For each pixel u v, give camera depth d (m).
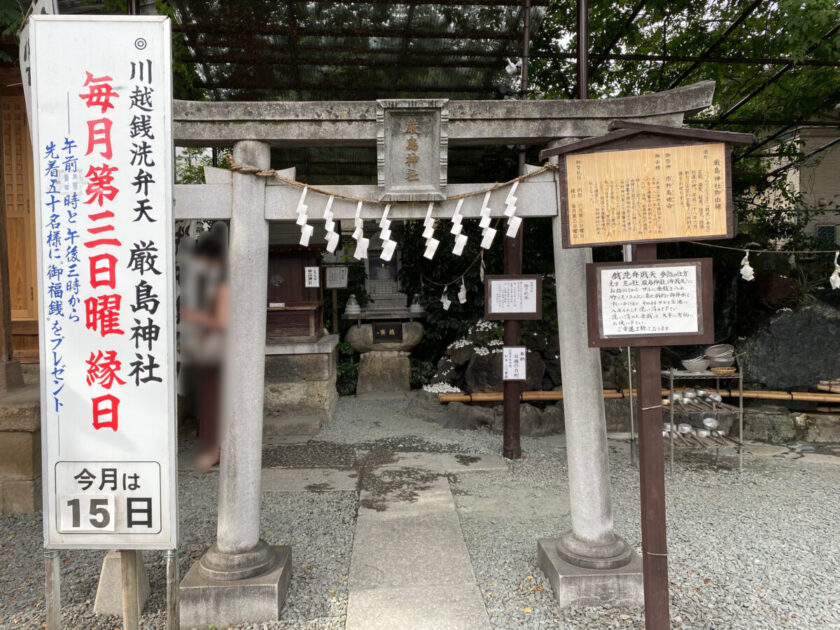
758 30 6.71
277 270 6.64
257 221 3.02
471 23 4.99
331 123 3.01
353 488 4.79
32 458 4.30
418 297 8.62
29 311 5.65
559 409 6.51
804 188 10.51
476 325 7.74
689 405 5.62
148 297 2.52
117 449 2.50
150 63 2.50
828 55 6.06
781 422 6.29
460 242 3.06
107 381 2.51
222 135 2.99
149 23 2.49
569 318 3.17
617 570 3.05
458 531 3.95
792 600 3.08
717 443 5.11
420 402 7.04
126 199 2.51
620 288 2.46
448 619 2.91
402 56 5.41
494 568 3.44
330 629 2.86
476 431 6.48
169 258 2.52
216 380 5.01
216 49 5.31
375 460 5.54
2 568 3.52
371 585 3.25
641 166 2.46
